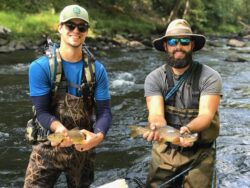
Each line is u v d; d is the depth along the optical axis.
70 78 3.65
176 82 4.07
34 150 3.84
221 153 6.43
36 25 21.73
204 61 18.30
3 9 23.50
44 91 3.62
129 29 30.22
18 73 12.95
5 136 7.06
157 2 41.31
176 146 4.18
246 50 24.72
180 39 3.93
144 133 3.77
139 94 10.55
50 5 26.89
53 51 3.63
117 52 20.14
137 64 16.30
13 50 17.59
